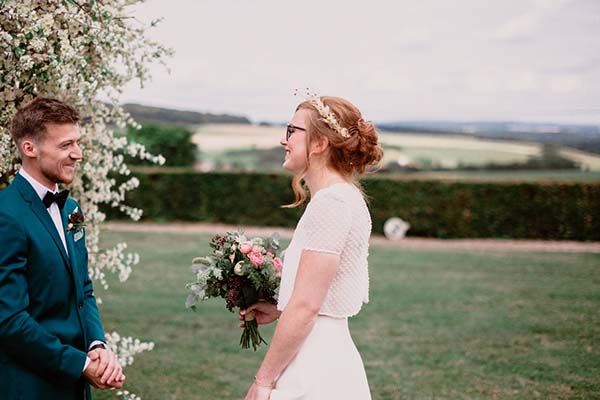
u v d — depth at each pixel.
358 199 2.16
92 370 2.14
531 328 6.45
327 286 2.03
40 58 2.65
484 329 6.43
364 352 5.65
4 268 2.00
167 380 4.81
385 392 4.64
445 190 13.80
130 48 2.97
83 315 2.25
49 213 2.21
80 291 2.23
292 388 2.08
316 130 2.16
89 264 3.26
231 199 15.11
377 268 10.01
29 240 2.07
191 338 6.00
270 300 2.46
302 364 2.10
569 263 10.59
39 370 2.08
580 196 13.36
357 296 2.17
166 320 6.63
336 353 2.12
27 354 2.01
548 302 7.67
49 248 2.11
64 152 2.15
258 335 2.52
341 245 2.04
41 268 2.08
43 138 2.12
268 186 14.99
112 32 2.73
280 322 2.03
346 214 2.05
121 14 2.95
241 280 2.39
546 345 5.84
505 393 4.61
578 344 5.86
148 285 8.32
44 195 2.17
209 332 6.22
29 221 2.09
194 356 5.45
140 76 3.02
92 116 3.13
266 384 2.07
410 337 6.14
